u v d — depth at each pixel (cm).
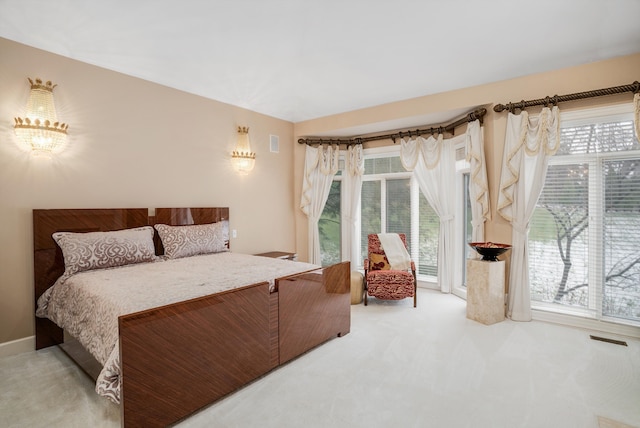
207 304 194
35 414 188
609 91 293
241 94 395
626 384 216
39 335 278
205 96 400
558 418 181
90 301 210
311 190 511
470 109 383
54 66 285
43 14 230
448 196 441
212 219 402
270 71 330
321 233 536
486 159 372
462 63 313
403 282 381
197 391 187
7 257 265
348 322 307
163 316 172
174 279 239
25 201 272
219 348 199
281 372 235
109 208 319
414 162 451
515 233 342
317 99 414
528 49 286
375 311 372
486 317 327
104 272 263
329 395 206
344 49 285
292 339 250
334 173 506
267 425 178
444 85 369
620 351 265
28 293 275
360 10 227
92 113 309
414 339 292
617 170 309
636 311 303
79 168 301
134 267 284
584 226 325
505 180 346
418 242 486
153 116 354
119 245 287
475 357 256
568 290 335
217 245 374
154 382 168
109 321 181
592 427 173
